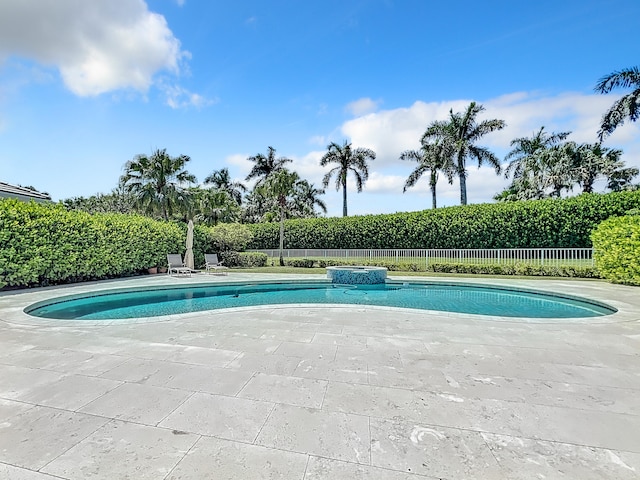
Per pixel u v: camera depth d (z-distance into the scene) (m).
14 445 2.20
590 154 25.36
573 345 4.43
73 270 11.10
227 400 2.85
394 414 2.63
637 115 15.91
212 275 14.44
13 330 5.15
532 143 29.14
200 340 4.63
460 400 2.88
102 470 1.95
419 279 12.83
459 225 19.41
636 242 10.62
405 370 3.55
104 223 12.38
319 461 2.05
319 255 23.23
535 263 15.66
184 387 3.11
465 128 25.64
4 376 3.34
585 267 13.70
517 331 5.14
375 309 6.86
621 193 15.66
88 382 3.21
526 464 2.03
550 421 2.54
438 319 5.96
